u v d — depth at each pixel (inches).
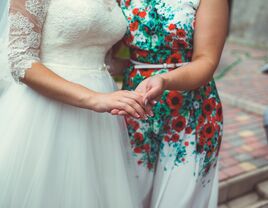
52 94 50.4
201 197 66.8
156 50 60.1
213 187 70.7
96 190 55.9
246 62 292.4
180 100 61.4
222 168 114.2
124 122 64.2
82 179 53.6
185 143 62.7
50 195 52.6
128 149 64.0
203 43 55.8
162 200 64.6
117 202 57.9
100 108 48.9
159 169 65.8
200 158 63.2
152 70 61.4
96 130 57.1
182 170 63.0
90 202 54.0
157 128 63.1
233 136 141.9
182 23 56.8
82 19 50.8
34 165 52.4
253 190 113.4
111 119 59.1
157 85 48.4
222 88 211.5
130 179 62.9
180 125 62.5
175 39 58.3
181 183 63.2
